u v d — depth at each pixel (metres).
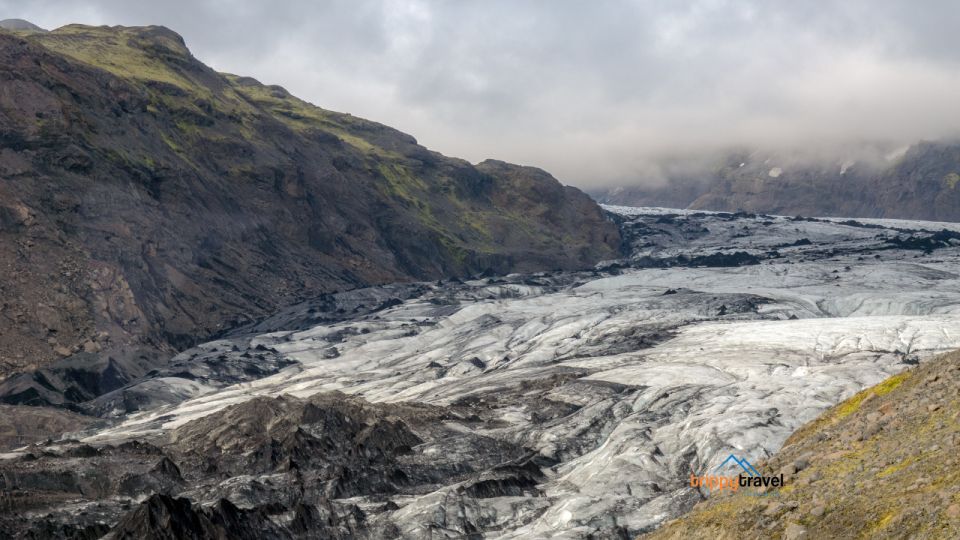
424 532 98.38
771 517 46.16
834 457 49.09
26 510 100.62
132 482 112.50
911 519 38.88
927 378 51.69
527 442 133.00
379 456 124.69
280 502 106.88
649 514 97.81
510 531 100.50
